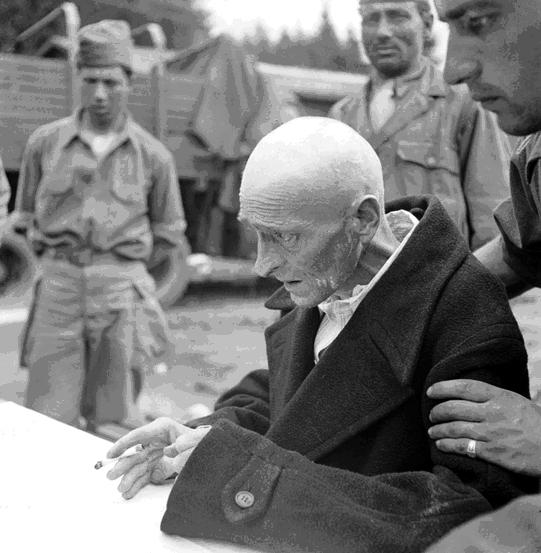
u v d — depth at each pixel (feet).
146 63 20.84
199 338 17.81
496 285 3.06
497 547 2.37
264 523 2.80
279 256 2.94
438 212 3.13
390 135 7.70
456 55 2.89
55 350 9.92
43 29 22.06
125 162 10.14
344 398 3.07
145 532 2.95
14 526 2.96
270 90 19.47
